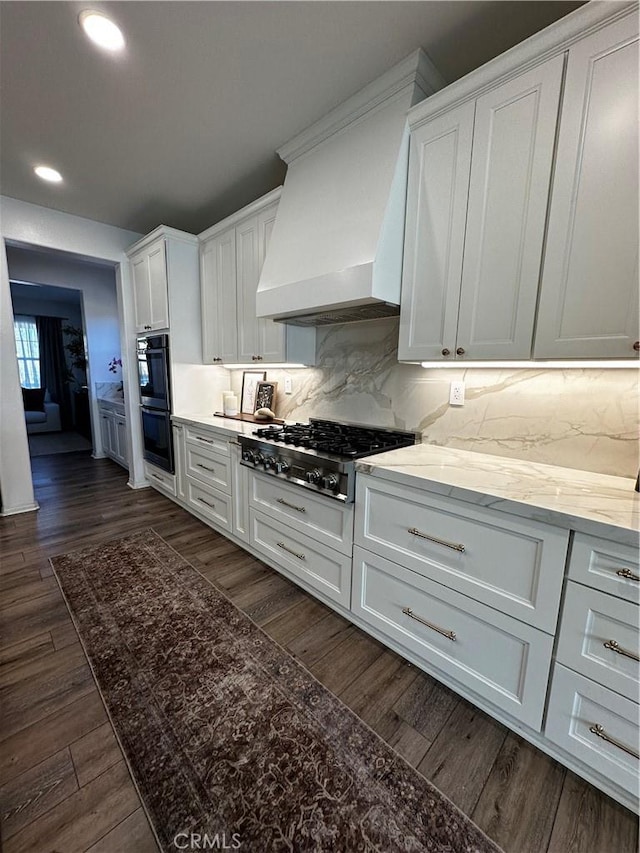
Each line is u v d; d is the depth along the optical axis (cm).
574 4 130
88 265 502
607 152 114
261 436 227
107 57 158
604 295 118
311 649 167
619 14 108
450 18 138
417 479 143
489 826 103
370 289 160
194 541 270
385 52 155
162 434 342
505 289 138
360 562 172
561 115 121
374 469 159
